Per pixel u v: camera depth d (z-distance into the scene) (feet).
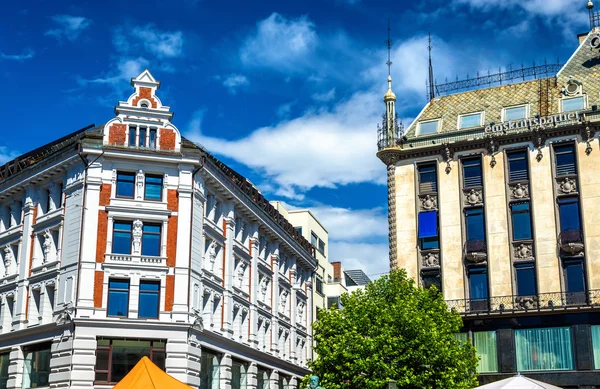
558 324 145.69
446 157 162.91
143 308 137.18
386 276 142.82
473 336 151.12
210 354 148.97
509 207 155.84
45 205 152.56
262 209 177.68
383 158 168.66
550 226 151.74
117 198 140.36
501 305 149.79
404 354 126.72
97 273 135.95
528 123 157.79
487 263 154.20
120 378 132.46
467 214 159.33
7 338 148.15
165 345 136.15
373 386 123.85
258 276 176.76
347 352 128.36
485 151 160.25
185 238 141.49
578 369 142.00
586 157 152.35
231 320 157.89
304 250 210.18
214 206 155.94
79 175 142.00
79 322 131.85
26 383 142.20
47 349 140.05
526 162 157.17
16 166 157.79
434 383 126.52
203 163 146.72
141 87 146.82
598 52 166.61
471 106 170.30
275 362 181.47
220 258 156.56
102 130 145.07
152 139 144.87
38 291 147.54
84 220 137.80
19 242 154.40
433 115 172.55
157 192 143.64
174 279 139.03
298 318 205.98
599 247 147.02
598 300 144.25
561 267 148.97
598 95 158.30
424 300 138.72
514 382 89.35
